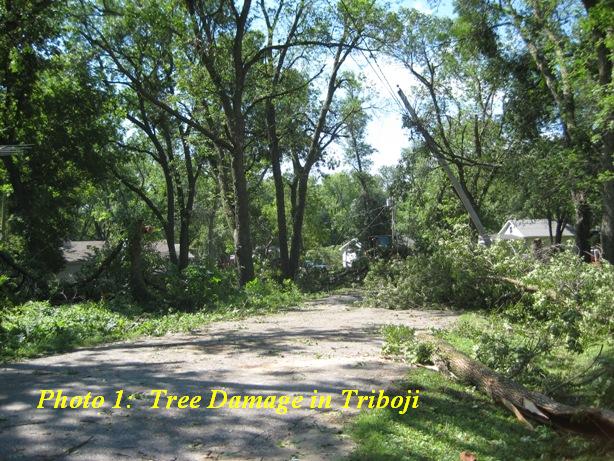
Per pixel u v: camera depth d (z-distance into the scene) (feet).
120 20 77.36
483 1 74.18
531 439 17.74
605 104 53.26
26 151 85.51
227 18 76.74
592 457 15.97
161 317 50.93
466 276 51.13
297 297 69.77
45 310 46.98
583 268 41.14
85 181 100.01
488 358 25.12
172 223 118.83
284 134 103.14
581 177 68.33
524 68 85.51
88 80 84.43
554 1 68.49
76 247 154.92
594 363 23.38
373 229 115.24
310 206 162.40
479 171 109.81
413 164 101.71
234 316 51.57
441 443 16.83
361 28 77.97
